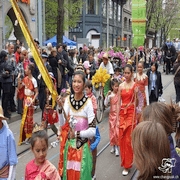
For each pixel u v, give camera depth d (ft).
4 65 30.30
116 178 18.81
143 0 25.82
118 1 147.13
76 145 13.56
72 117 13.39
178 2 121.19
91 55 45.44
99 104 32.19
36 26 72.43
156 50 107.34
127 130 19.07
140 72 24.35
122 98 19.80
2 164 12.12
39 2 72.79
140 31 26.48
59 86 38.24
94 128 13.47
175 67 34.76
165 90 50.93
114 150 23.16
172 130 8.54
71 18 87.25
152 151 6.81
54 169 11.81
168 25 133.39
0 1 60.29
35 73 32.81
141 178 6.81
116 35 147.74
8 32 79.10
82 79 13.47
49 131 27.89
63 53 42.91
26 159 21.77
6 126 12.42
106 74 30.96
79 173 13.47
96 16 125.80
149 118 8.48
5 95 30.73
